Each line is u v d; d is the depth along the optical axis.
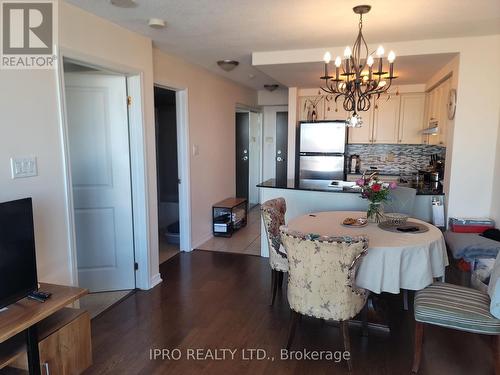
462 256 3.18
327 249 2.15
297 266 2.29
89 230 3.34
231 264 4.16
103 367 2.31
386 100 5.85
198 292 3.42
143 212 3.39
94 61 2.71
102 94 3.20
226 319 2.91
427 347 2.52
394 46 3.54
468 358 2.40
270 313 3.01
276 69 4.19
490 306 2.07
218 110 5.34
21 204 1.88
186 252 4.59
